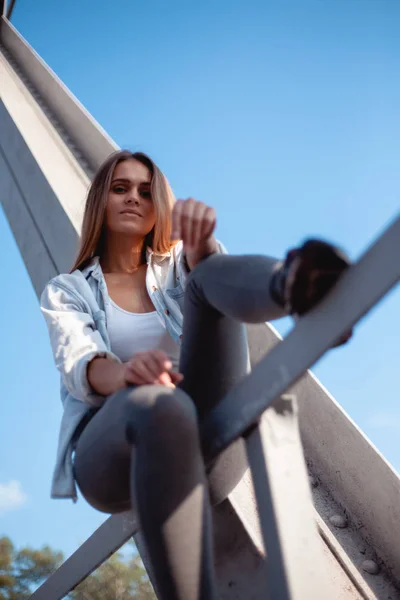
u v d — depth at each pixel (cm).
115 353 150
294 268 91
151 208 166
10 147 342
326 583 102
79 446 120
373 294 87
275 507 103
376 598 152
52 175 289
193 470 101
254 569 140
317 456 195
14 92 400
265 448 107
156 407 100
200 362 123
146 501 98
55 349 138
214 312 118
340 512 185
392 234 86
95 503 122
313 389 198
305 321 98
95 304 152
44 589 203
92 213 165
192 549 98
